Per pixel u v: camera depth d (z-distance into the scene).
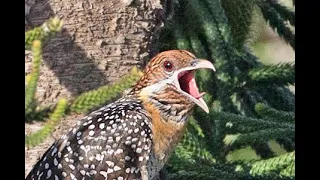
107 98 4.34
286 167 4.47
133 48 4.54
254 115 4.63
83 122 4.48
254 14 4.70
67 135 4.48
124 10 4.53
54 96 4.53
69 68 4.53
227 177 4.48
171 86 4.48
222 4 4.66
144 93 4.49
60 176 4.46
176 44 4.61
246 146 4.50
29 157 4.52
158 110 4.48
